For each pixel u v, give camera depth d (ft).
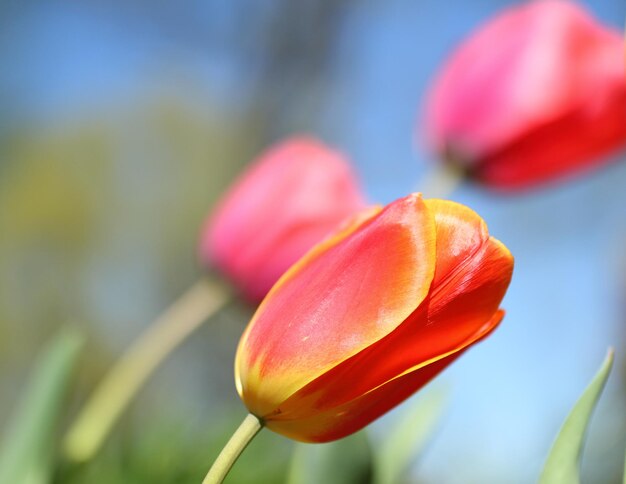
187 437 3.19
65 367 2.80
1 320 12.32
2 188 13.05
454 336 2.34
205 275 3.16
